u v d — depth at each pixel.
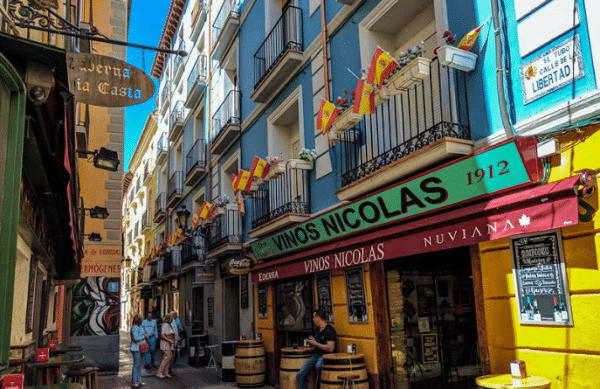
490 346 5.13
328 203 8.36
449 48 5.33
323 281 8.52
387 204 6.39
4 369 2.73
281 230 9.46
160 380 12.16
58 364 6.68
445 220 5.43
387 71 5.91
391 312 7.23
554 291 4.45
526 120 4.79
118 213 15.23
